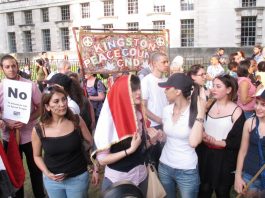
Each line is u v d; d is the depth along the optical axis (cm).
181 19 3697
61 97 325
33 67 1900
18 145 430
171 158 351
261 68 653
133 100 297
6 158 385
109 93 302
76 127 336
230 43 3462
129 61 658
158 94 461
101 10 4159
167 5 3753
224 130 366
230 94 374
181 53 3653
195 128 329
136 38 661
